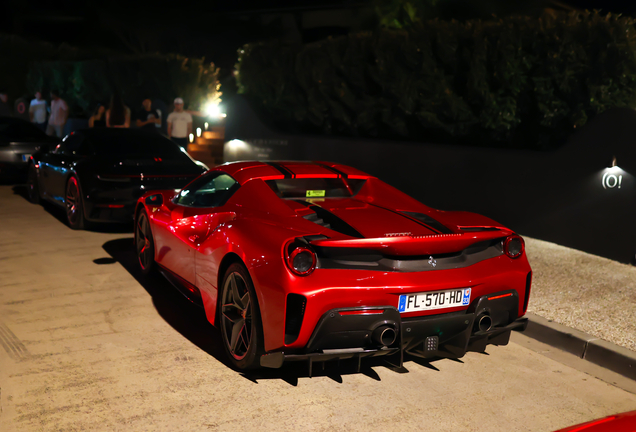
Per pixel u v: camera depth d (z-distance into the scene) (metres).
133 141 7.79
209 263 3.82
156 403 3.08
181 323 4.30
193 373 3.46
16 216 8.18
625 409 3.27
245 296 3.41
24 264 5.76
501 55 7.99
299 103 11.36
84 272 5.54
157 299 4.82
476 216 3.89
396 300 3.16
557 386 3.53
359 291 3.07
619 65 6.97
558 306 4.71
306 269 3.04
